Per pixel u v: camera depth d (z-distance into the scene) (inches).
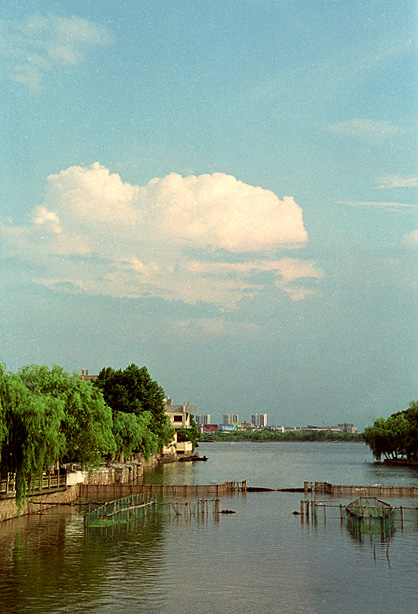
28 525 2551.7
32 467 2496.3
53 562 1898.4
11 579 1695.4
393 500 3533.5
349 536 2369.6
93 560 1923.0
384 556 2001.7
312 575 1763.0
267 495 3838.6
